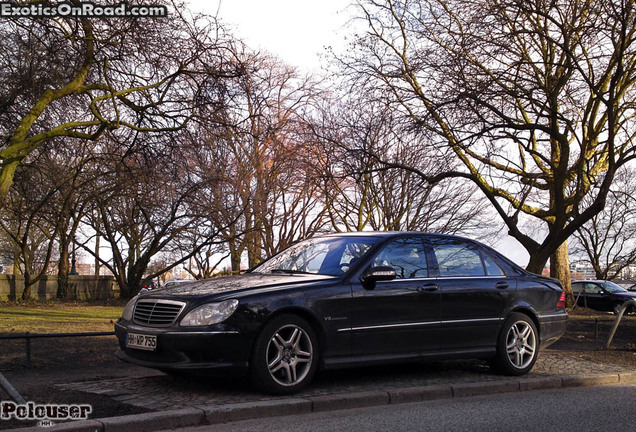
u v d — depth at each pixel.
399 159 21.81
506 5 13.25
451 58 14.48
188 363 5.76
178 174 16.23
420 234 7.61
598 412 5.98
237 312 5.86
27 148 13.30
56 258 51.53
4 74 13.52
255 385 5.96
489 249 8.17
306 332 6.22
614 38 13.06
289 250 8.00
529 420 5.58
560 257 26.75
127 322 6.48
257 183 24.84
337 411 5.83
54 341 10.48
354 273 6.75
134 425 4.89
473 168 16.75
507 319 7.80
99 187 22.33
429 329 7.07
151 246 26.91
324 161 22.00
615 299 27.78
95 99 13.38
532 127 14.14
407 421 5.45
